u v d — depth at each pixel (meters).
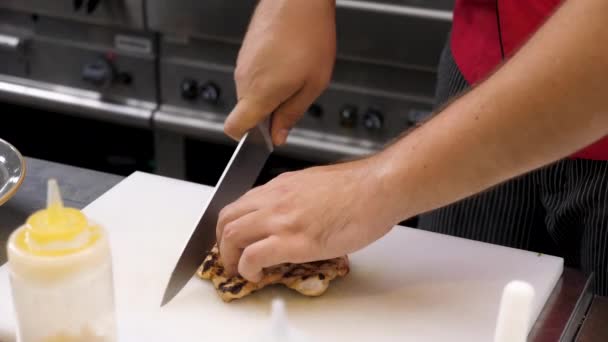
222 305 1.00
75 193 1.23
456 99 0.95
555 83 0.84
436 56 1.70
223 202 1.08
